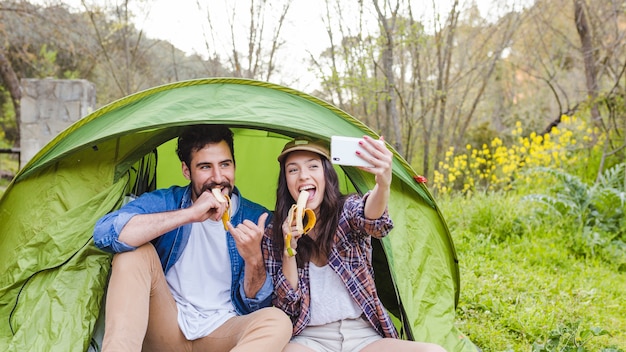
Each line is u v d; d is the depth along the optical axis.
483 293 4.20
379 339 2.53
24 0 10.77
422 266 3.06
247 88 2.91
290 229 2.48
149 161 3.19
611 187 6.26
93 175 2.80
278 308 2.53
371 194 2.49
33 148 7.35
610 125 8.40
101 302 2.64
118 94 10.85
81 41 11.30
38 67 12.76
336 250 2.56
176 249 2.69
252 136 3.53
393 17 7.52
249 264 2.57
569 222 5.85
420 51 8.80
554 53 11.58
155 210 2.66
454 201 6.62
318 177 2.58
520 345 3.41
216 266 2.71
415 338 2.78
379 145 2.40
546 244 5.52
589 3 9.64
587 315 3.91
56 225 2.68
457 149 9.27
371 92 7.79
